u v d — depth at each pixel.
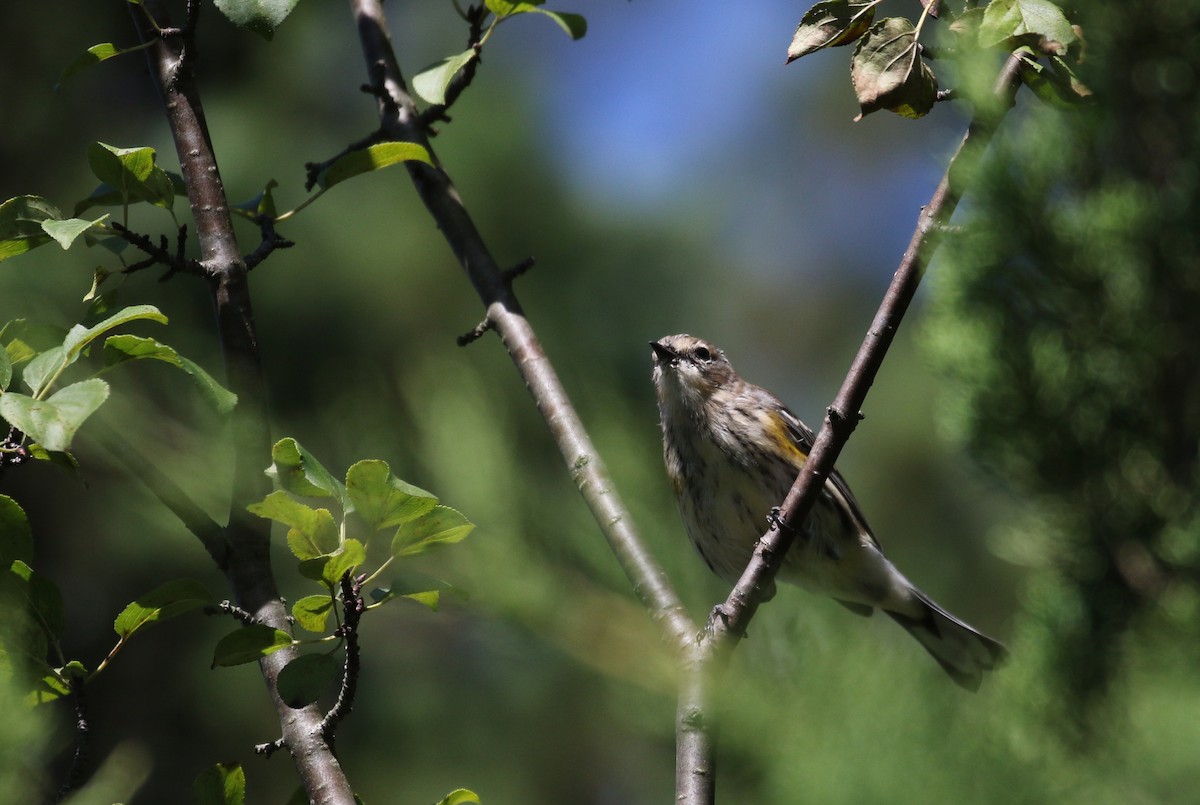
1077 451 5.39
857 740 2.88
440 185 7.65
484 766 10.59
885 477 14.34
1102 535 5.31
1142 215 5.10
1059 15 4.59
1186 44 5.10
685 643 4.93
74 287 11.76
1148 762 3.12
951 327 5.68
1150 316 5.24
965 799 2.84
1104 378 5.38
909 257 5.29
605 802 9.29
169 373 6.24
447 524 4.14
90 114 14.30
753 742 3.07
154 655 13.45
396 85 7.79
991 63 4.70
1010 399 5.48
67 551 13.31
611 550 4.01
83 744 4.48
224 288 5.58
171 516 6.44
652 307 15.03
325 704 12.11
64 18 14.04
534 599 3.86
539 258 14.53
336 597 4.48
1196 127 5.07
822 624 3.18
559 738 9.30
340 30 15.04
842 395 5.43
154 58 6.00
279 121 14.36
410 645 11.05
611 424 4.38
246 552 5.23
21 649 4.46
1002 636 11.08
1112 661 4.95
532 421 9.68
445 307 13.91
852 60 4.86
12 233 5.18
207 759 13.41
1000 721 3.26
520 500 4.07
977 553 12.61
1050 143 5.32
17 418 3.89
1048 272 5.30
